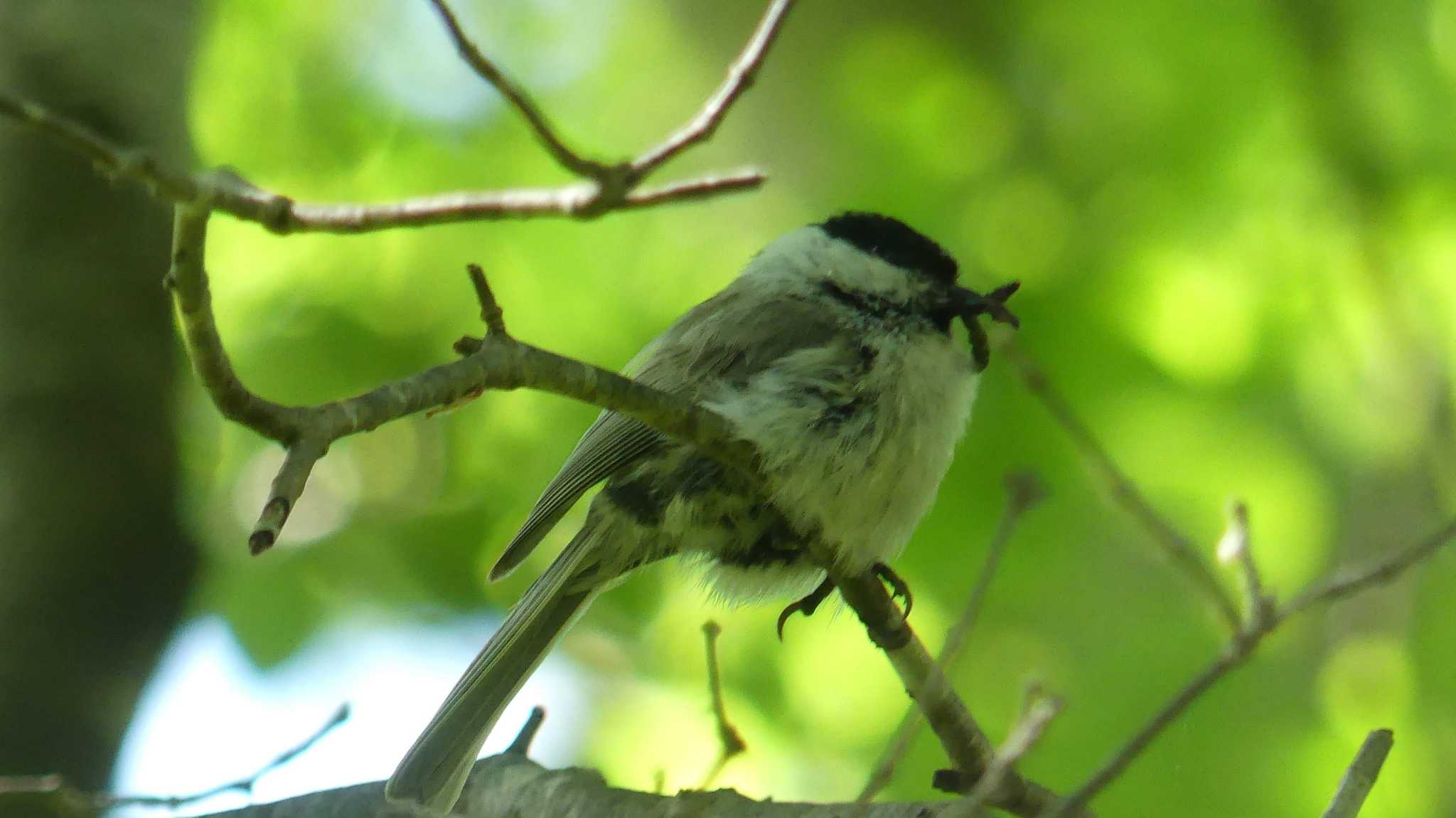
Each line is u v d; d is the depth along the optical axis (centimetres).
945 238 1225
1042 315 1184
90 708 862
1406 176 1240
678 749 1052
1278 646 1165
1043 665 1074
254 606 1143
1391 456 1245
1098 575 1110
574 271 1259
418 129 1309
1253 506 1163
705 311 793
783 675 1079
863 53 1338
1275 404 1205
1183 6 1276
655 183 1373
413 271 1251
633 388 560
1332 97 1247
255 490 1195
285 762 563
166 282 415
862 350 724
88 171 899
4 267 891
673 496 711
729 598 769
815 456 691
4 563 867
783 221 1307
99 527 888
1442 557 1211
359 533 1184
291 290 1231
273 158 1284
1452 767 1116
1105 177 1270
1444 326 1227
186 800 549
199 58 973
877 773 514
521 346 515
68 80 902
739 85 547
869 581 682
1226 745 1103
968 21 1327
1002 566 1088
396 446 1216
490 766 646
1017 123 1295
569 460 729
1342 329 1229
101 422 895
